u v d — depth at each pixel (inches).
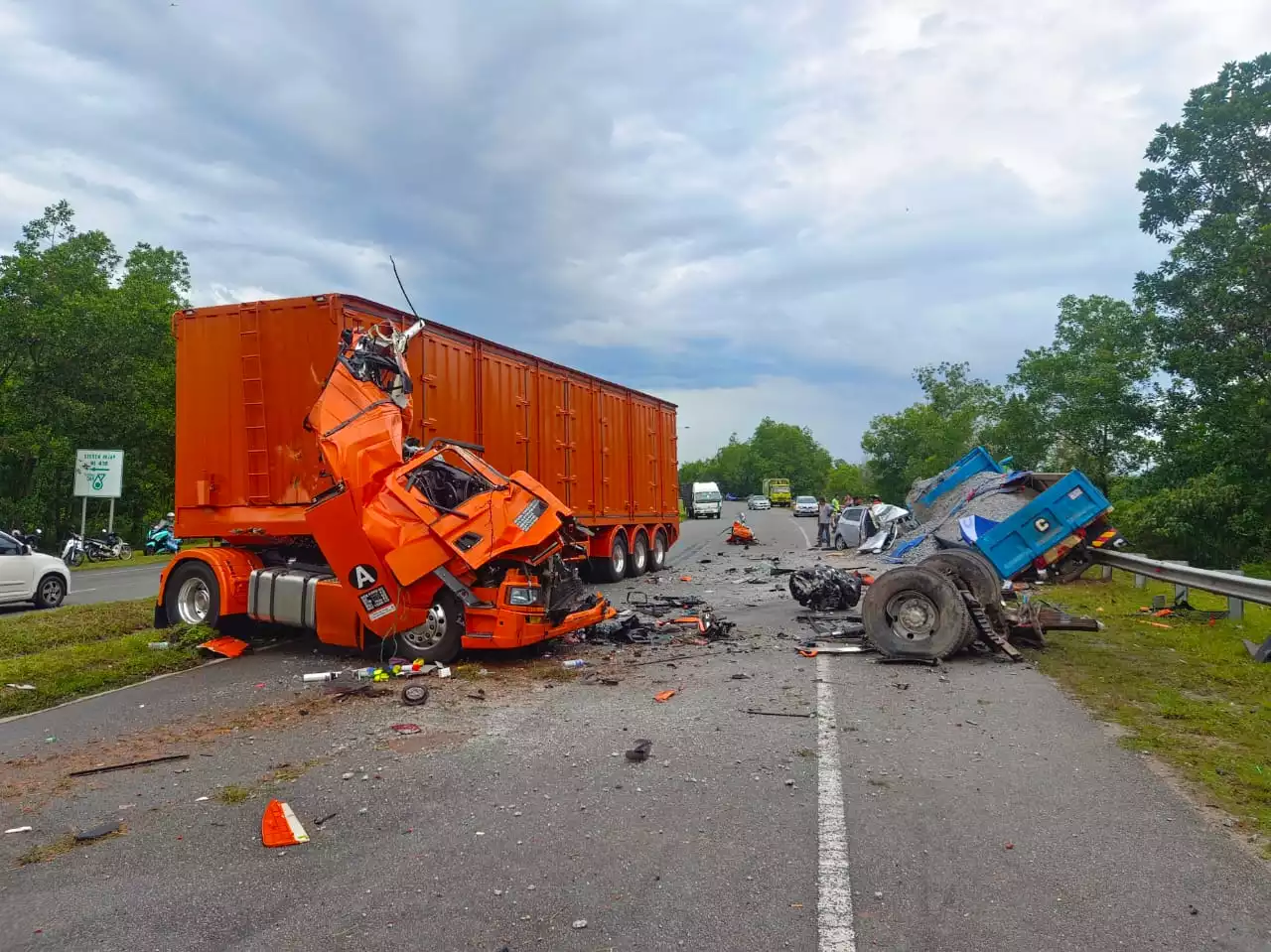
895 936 131.8
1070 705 277.3
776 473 6008.9
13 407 1189.1
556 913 140.0
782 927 134.8
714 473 6604.3
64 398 1177.4
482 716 267.9
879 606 351.9
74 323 1184.8
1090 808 185.6
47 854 167.2
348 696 295.1
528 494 345.4
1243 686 299.0
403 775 210.8
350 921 138.3
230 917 140.0
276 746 238.7
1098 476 1344.7
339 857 163.6
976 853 162.7
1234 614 427.8
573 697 292.7
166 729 258.5
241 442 411.8
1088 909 140.2
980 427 2379.4
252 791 201.2
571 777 208.4
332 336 398.6
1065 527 382.6
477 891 148.2
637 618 426.6
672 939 131.5
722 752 227.8
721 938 131.6
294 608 370.0
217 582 392.8
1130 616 461.1
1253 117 880.9
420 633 342.0
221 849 168.4
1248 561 887.1
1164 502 914.1
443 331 499.8
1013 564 389.4
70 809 191.8
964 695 292.7
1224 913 138.6
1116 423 1107.3
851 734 245.1
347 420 348.8
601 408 737.6
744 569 852.6
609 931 134.1
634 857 161.9
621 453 778.2
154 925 137.8
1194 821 177.9
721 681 316.5
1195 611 471.5
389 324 422.3
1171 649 371.9
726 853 163.3
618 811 185.9
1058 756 222.2
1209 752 224.5
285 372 404.5
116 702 294.2
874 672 331.9
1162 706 274.8
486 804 190.9
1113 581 638.5
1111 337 1211.2
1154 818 179.6
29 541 621.9
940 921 136.3
